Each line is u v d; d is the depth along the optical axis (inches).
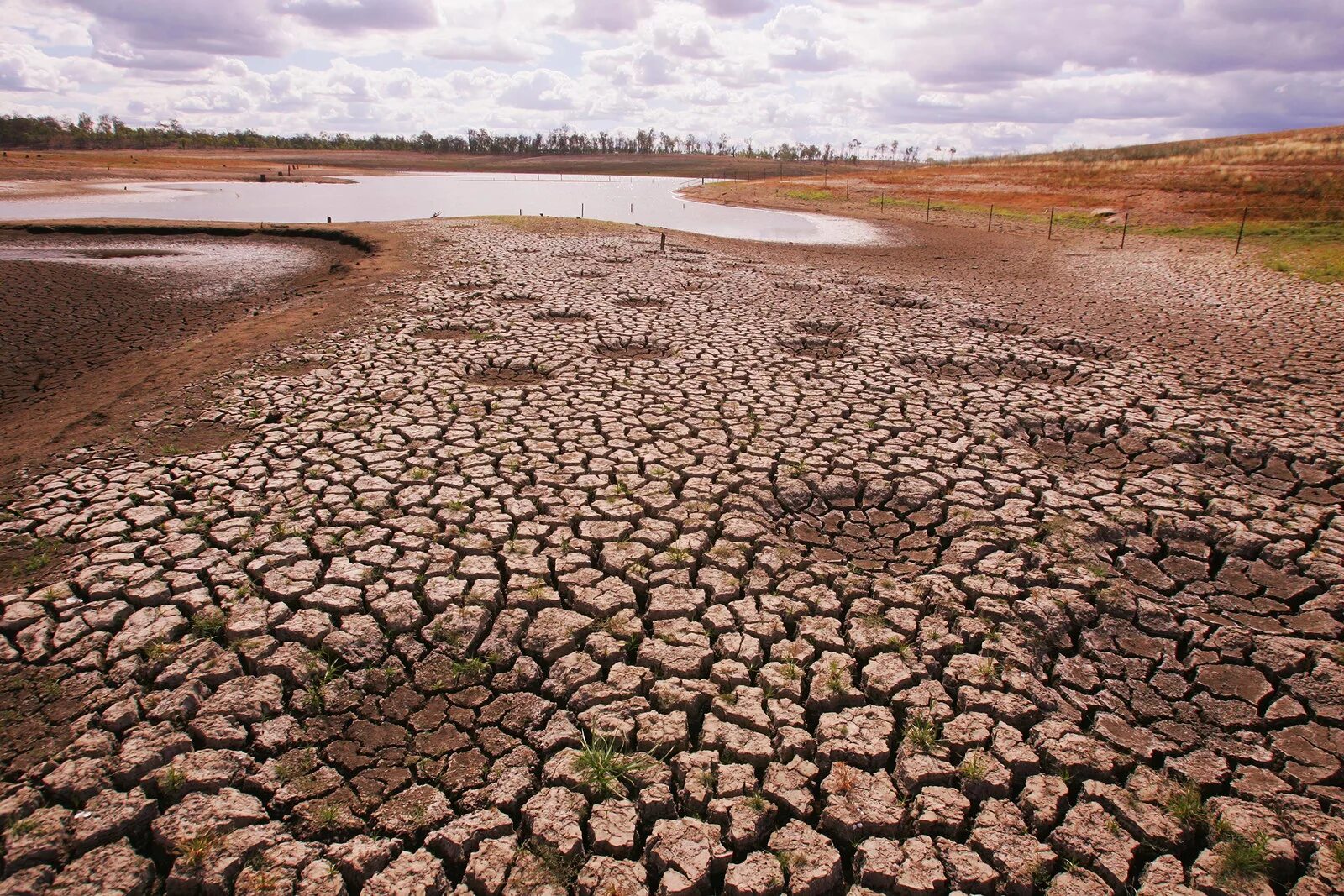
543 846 112.7
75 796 119.1
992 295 600.7
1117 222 1178.0
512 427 267.7
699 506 213.3
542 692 145.3
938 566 189.5
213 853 110.5
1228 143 2084.2
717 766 127.6
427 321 434.6
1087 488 231.9
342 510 205.6
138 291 571.8
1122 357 399.2
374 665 150.1
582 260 706.8
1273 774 129.3
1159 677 153.9
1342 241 874.8
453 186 2501.2
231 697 139.7
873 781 125.6
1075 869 111.6
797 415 288.4
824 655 153.8
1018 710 141.8
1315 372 369.7
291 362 349.7
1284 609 177.6
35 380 351.3
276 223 1019.9
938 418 289.7
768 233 1153.4
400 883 107.2
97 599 166.2
